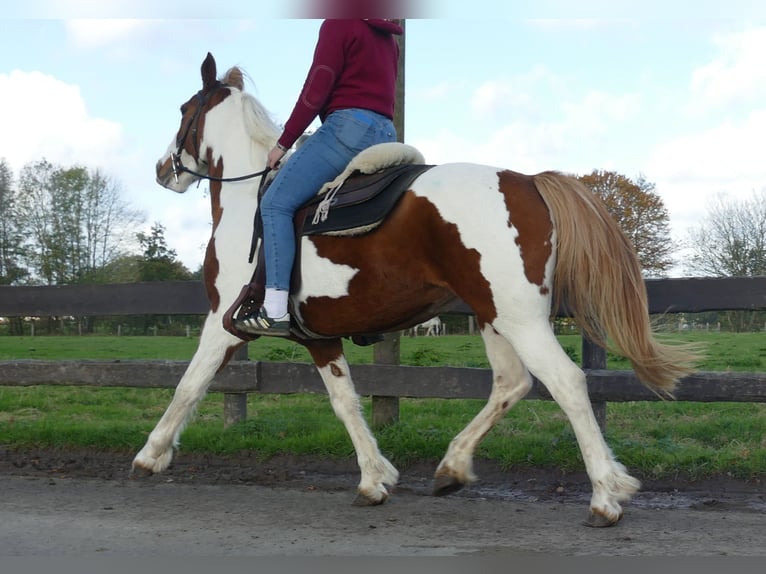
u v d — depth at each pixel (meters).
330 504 4.29
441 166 3.87
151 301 6.05
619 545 3.43
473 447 4.06
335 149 4.09
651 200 30.91
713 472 4.71
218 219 4.62
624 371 5.20
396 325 4.04
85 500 4.34
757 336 16.39
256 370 5.75
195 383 4.39
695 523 3.82
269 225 4.04
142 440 5.62
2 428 6.02
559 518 3.95
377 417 5.77
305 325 4.15
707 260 28.89
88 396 9.45
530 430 5.95
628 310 3.61
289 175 4.07
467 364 10.95
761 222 28.05
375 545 3.47
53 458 5.51
